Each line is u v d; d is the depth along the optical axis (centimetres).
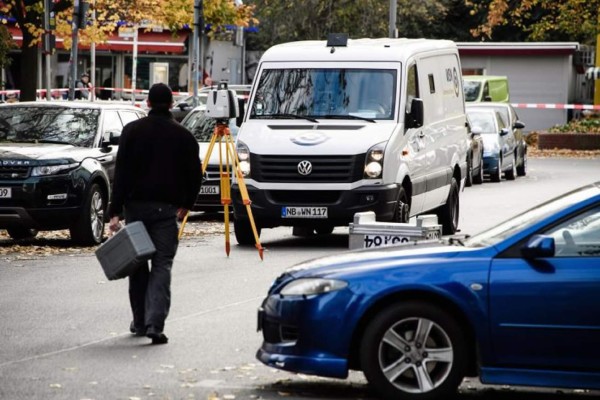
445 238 2031
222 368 2105
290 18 12669
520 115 12200
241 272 3284
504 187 6612
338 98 3950
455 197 4516
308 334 1856
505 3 10125
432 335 1844
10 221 3784
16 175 3778
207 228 4512
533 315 1805
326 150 3769
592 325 1795
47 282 3109
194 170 2338
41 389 1934
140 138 2317
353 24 12688
